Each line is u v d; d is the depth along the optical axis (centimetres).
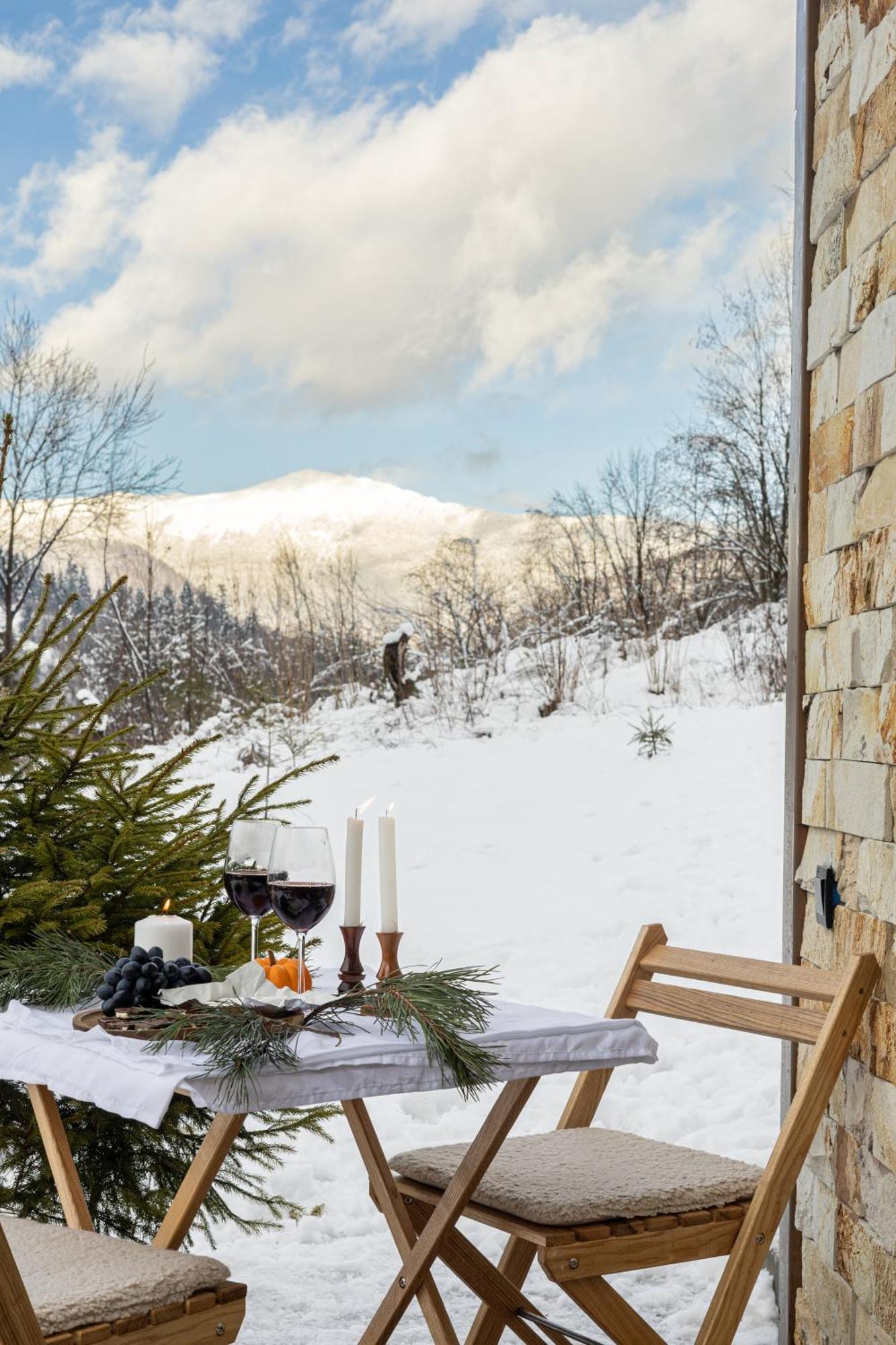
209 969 257
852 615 261
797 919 297
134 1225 318
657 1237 234
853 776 259
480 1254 258
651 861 871
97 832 331
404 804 1077
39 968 252
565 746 1184
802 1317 284
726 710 1216
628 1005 293
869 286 252
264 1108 198
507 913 799
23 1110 305
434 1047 210
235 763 1266
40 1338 173
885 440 241
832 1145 266
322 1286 350
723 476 1678
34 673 322
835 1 280
